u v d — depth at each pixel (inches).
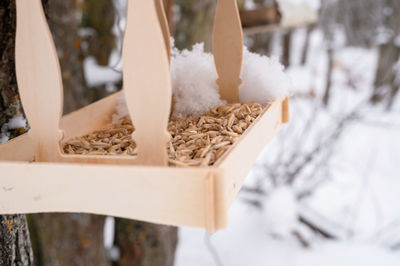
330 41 147.9
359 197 109.5
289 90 42.5
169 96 25.8
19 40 27.6
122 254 69.7
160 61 25.7
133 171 25.4
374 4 182.2
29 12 27.3
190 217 24.8
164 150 26.2
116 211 25.7
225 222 24.5
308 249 92.4
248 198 106.2
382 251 91.6
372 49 193.8
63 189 26.2
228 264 87.0
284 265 86.7
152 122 26.1
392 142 137.2
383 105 155.3
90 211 26.0
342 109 127.7
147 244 68.6
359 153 134.0
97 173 25.7
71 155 27.6
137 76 26.0
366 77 177.9
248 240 94.2
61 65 62.2
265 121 34.9
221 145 30.1
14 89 34.4
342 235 97.8
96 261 65.9
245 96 39.3
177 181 24.9
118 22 51.5
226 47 38.5
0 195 26.9
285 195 99.0
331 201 110.8
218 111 37.7
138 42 25.8
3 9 33.7
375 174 123.9
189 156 29.1
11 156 29.6
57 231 63.1
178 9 73.6
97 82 64.8
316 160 116.2
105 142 33.9
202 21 75.1
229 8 38.1
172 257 72.7
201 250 92.7
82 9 69.0
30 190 26.6
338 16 178.1
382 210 107.1
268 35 180.5
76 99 64.4
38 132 28.0
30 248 36.4
